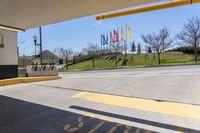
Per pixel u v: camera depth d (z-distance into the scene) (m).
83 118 4.94
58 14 10.17
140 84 9.43
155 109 5.46
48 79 13.85
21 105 6.46
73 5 8.77
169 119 4.65
